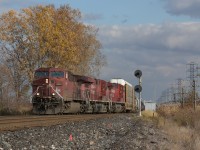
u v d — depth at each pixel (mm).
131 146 18297
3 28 58406
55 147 16266
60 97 41094
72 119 32219
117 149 17031
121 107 67438
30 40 58125
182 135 27172
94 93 52312
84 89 48469
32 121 26797
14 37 58656
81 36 70438
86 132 23438
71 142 18203
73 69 62406
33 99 41375
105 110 57469
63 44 58156
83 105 48000
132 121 38938
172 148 19703
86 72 73062
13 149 14547
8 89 46156
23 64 58750
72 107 43594
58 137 19453
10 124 23203
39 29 58344
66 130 23062
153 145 19984
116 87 64250
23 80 59844
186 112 46469
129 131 26594
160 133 28953
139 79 45000
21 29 58719
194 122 40312
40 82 41375
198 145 22234
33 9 59938
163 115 53219
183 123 42281
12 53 59438
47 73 41625
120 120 38000
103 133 24203
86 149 16453
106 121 34031
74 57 60781
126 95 70750
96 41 75125
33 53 58625
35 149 15125
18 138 17391
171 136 26688
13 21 58312
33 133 19734
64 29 60594
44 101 41000
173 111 57969
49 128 23000
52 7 63344
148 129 30484
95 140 20000
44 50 57500
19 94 58188
